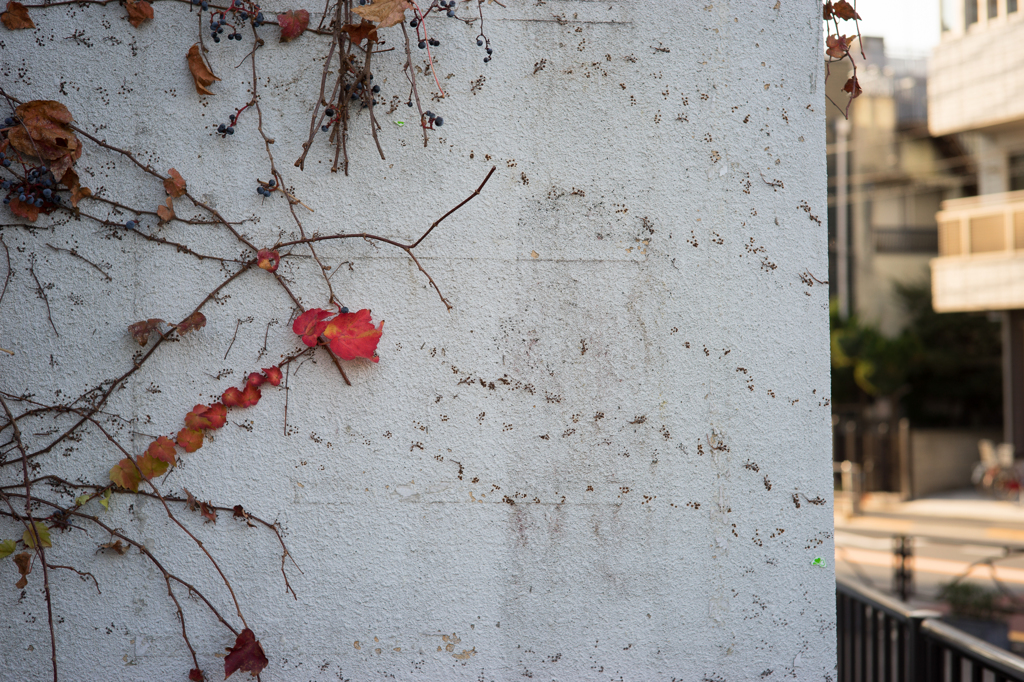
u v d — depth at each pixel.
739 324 1.84
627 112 1.87
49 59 1.83
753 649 1.80
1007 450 14.76
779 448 1.83
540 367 1.84
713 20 1.87
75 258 1.82
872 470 16.50
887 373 17.05
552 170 1.86
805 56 1.88
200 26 1.84
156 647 1.79
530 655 1.80
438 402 1.83
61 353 1.81
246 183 1.84
